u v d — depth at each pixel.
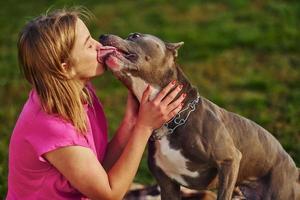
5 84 9.39
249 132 4.46
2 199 5.94
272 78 9.19
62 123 3.89
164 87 4.24
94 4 12.84
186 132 4.19
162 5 12.61
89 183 3.89
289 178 4.56
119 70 4.09
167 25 11.52
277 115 7.84
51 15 3.97
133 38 4.28
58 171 3.98
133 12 12.30
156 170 4.42
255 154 4.47
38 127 3.89
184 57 10.09
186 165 4.28
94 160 3.92
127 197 5.66
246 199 4.70
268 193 4.54
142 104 4.09
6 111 8.48
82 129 3.95
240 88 8.91
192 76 9.39
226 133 4.27
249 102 8.32
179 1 12.73
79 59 3.94
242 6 12.27
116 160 4.32
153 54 4.21
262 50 10.24
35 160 3.94
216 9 12.23
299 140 7.04
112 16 12.09
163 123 4.05
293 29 11.01
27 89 9.23
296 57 9.93
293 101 8.32
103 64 4.09
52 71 3.87
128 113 4.36
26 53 3.91
